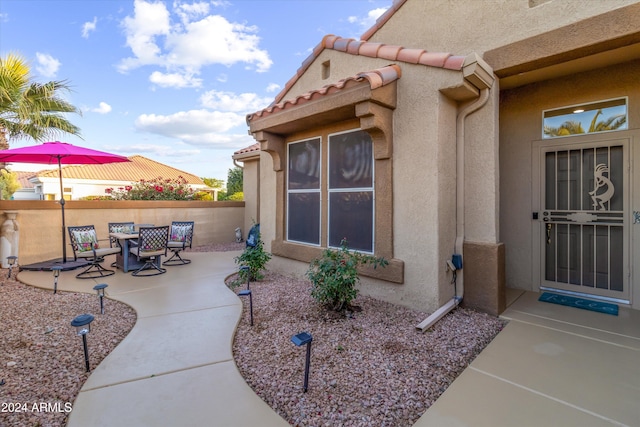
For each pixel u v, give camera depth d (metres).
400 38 5.73
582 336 3.89
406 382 2.94
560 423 2.40
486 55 4.61
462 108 4.82
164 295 5.55
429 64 4.44
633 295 4.80
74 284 6.32
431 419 2.45
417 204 4.67
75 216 8.90
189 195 12.81
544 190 5.57
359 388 2.84
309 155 6.41
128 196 11.56
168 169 25.72
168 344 3.66
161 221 10.70
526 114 5.68
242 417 2.45
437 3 5.25
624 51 4.19
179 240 8.92
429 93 4.51
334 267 4.56
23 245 7.97
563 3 4.08
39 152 6.48
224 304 5.05
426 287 4.61
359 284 5.45
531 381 2.97
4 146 7.89
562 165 5.41
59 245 8.57
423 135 4.58
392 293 5.01
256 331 4.07
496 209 4.64
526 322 4.31
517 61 4.34
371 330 4.06
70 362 3.30
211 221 11.98
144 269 7.68
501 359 3.37
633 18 3.50
